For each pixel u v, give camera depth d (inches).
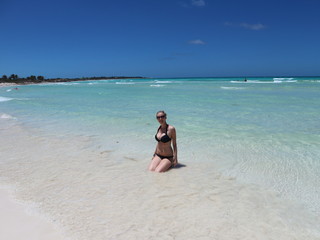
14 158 246.7
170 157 224.1
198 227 135.8
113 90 1326.3
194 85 1696.6
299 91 994.7
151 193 173.8
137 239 124.7
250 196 170.7
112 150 272.8
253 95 848.3
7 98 930.7
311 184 188.7
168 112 511.8
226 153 259.3
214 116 461.1
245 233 131.4
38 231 130.3
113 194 172.1
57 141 309.0
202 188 181.9
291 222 141.9
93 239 124.2
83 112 534.6
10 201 161.9
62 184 187.5
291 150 265.7
